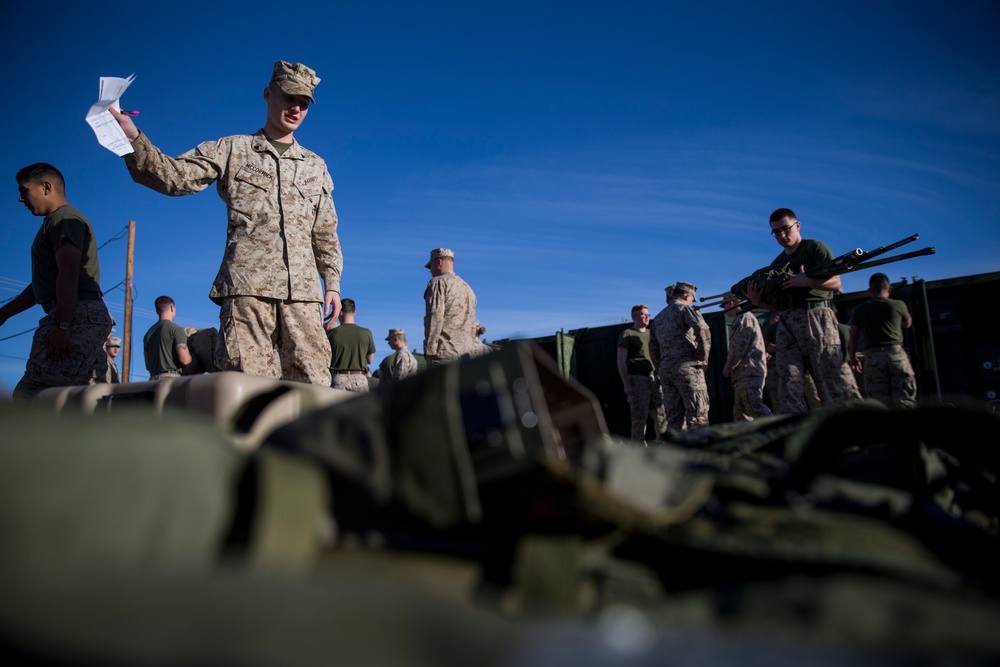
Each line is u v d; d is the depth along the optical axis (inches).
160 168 147.3
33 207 163.6
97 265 171.9
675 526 43.8
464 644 20.0
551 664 19.0
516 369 54.1
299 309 167.6
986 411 58.9
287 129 170.7
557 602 34.8
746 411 296.0
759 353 295.1
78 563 26.3
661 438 77.4
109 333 171.9
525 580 35.7
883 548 41.9
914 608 30.8
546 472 40.7
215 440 34.9
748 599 32.8
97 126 137.1
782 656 20.8
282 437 45.8
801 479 60.7
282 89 165.6
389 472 42.9
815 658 20.9
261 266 160.9
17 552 25.3
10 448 26.9
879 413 61.0
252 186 163.8
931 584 36.5
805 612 30.9
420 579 36.0
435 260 278.5
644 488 45.3
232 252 160.4
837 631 29.5
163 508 29.4
